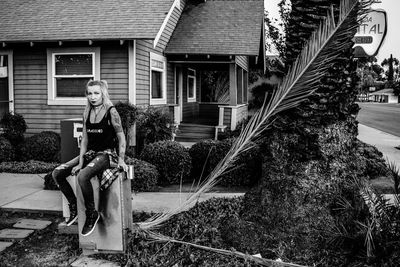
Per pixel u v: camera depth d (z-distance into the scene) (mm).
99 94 4441
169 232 5160
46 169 9945
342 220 4586
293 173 4867
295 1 5000
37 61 12820
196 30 16203
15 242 5320
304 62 4359
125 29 12008
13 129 12047
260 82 23484
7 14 13539
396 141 16203
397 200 4535
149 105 13477
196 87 20266
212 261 4504
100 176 4578
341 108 4945
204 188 5504
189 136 15195
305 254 4434
